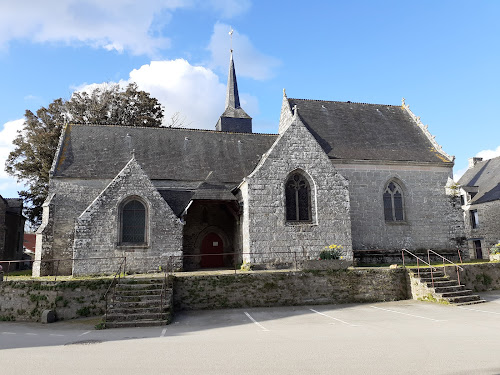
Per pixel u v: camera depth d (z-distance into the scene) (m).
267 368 7.79
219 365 8.06
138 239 19.34
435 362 8.03
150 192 19.66
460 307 15.62
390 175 25.28
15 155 34.34
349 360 8.28
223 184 22.75
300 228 20.42
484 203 34.94
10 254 37.50
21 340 11.64
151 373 7.59
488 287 19.94
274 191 20.45
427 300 17.36
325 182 21.25
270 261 19.70
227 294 16.84
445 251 25.03
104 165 23.09
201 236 23.59
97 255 18.58
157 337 11.35
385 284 18.42
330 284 17.89
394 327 12.11
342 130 26.86
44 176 32.69
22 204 38.19
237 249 22.66
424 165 25.75
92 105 36.97
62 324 14.51
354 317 14.23
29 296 15.96
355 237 24.02
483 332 11.05
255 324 13.28
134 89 38.69
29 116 35.44
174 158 24.53
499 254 23.25
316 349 9.34
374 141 26.64
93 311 15.77
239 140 27.09
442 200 25.81
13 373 7.80
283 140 21.25
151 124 38.16
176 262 19.33
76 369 7.99
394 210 25.23
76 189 22.14
